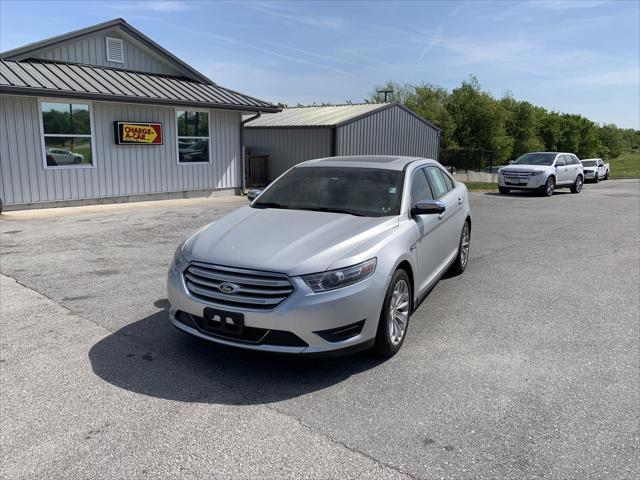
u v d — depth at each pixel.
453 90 48.69
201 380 3.74
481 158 31.48
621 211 14.32
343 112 21.69
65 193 12.70
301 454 2.86
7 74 11.34
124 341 4.42
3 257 7.38
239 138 16.98
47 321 4.87
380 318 3.94
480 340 4.58
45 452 2.84
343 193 4.98
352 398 3.50
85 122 12.89
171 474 2.68
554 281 6.65
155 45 14.97
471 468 2.75
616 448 2.95
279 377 3.81
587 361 4.14
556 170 19.64
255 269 3.64
